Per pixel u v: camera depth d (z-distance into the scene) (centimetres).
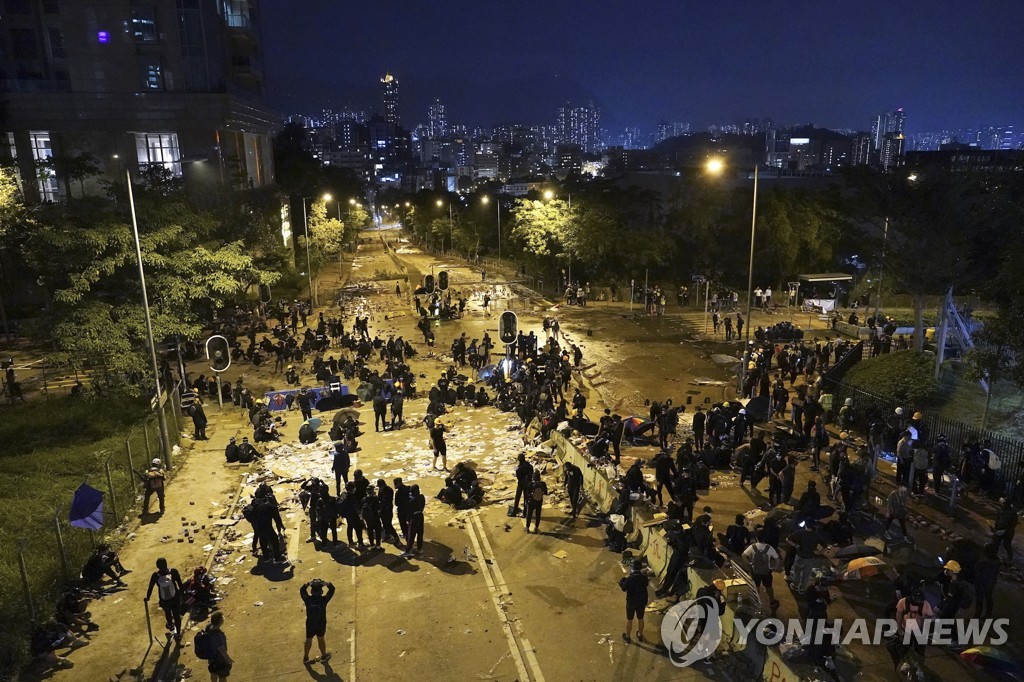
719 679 1213
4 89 5731
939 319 3027
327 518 1727
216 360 2964
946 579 1273
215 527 1856
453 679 1223
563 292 6084
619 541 1675
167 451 2305
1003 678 1173
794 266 6494
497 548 1698
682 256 6712
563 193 6825
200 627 1400
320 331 4203
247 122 6744
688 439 2186
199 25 6128
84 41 5938
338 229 8044
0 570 1527
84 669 1280
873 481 2014
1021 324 2005
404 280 7269
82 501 1538
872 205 3111
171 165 6072
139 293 2855
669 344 4062
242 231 5231
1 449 2411
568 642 1319
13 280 4244
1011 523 1527
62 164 4738
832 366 3200
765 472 1919
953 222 2931
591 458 2119
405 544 1723
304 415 2789
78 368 2945
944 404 2573
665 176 9425
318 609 1251
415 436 2612
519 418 2773
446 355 3925
